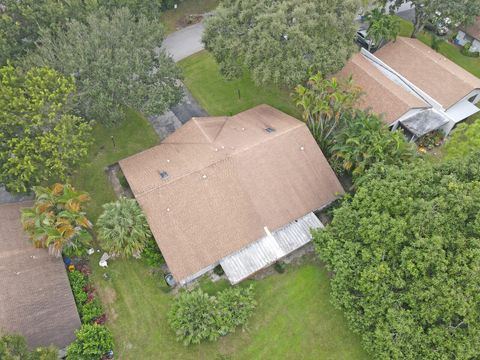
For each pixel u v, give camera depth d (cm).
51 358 2684
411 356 2891
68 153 3644
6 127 3559
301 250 3906
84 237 3541
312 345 3344
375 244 3167
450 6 5306
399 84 5162
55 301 3234
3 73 3691
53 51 4172
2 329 2959
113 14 4819
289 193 3866
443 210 3028
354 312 3169
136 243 3447
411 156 3809
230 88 5328
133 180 3769
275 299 3578
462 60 5941
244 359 3253
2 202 4056
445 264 2892
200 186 3650
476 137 3700
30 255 3412
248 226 3653
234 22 4419
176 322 3288
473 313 2822
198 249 3491
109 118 4141
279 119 4438
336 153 4075
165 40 5950
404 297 2992
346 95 4069
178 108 5050
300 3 4216
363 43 5881
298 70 4250
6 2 4303
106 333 3192
